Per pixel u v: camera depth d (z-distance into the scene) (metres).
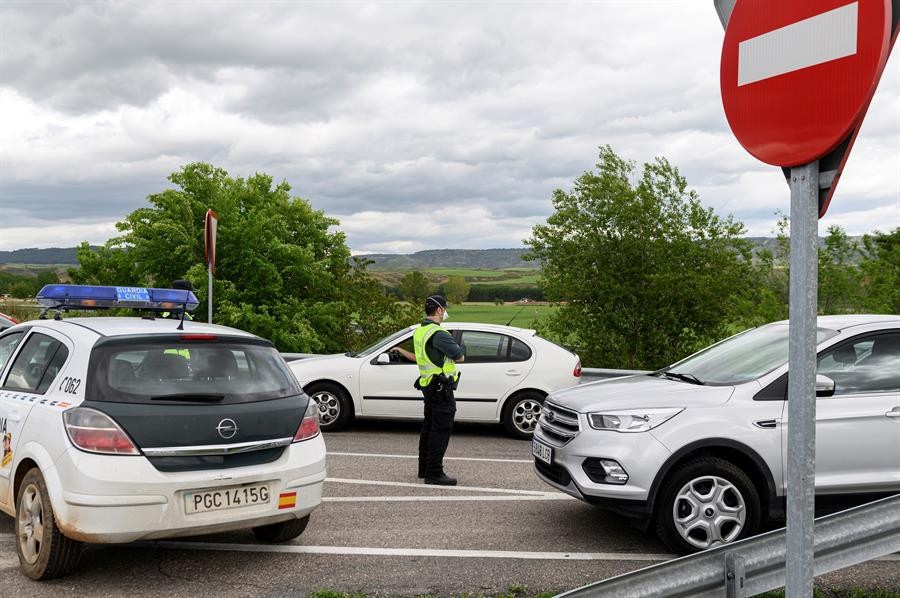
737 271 20.17
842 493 5.67
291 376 5.69
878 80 1.91
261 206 20.19
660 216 20.20
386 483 8.03
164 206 19.73
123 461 4.67
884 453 5.71
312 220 20.78
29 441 5.07
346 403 11.38
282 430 5.26
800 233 2.09
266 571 5.22
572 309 20.78
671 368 7.03
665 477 5.66
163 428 4.80
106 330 5.37
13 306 26.02
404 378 11.34
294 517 5.27
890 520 3.80
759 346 6.56
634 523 5.79
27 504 5.05
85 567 5.26
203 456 4.91
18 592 4.76
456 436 11.55
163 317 7.13
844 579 5.14
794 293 2.08
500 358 11.45
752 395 5.81
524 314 21.42
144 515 4.66
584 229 20.61
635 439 5.61
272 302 19.42
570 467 5.85
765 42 2.23
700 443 5.58
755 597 4.48
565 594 3.13
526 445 10.77
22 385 5.66
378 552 5.67
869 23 1.94
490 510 6.95
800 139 2.11
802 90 2.11
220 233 19.02
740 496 5.60
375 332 19.91
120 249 19.36
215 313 18.73
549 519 6.67
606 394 6.14
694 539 5.64
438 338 7.99
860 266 19.31
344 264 20.59
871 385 5.86
